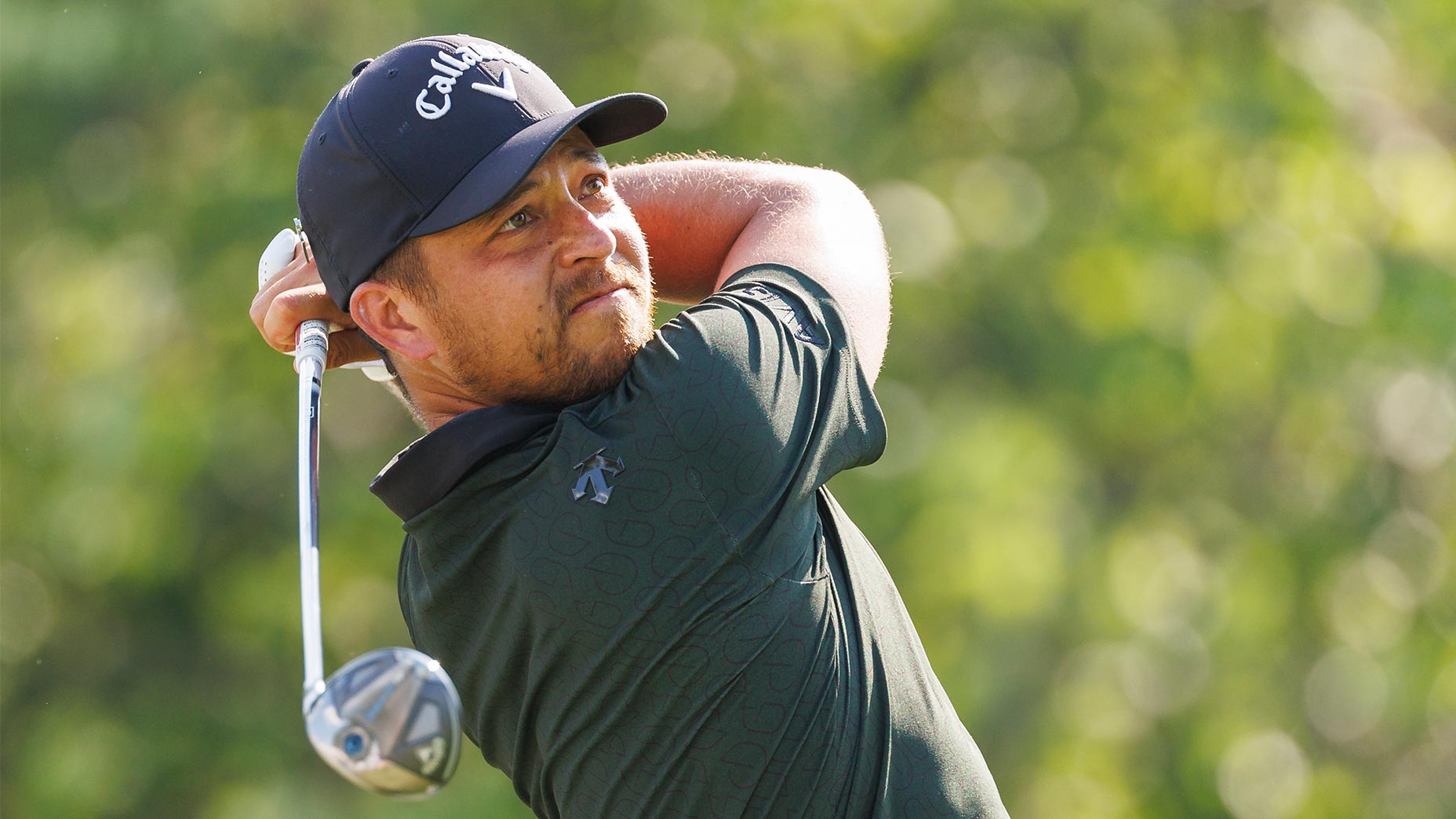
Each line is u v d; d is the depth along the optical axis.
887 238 30.36
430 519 8.25
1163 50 31.95
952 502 29.34
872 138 30.92
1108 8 31.48
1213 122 31.48
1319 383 32.62
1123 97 31.77
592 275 8.23
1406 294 32.78
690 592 7.88
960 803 8.35
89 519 29.22
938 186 31.02
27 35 28.45
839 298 8.79
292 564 30.05
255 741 30.47
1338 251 32.38
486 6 29.61
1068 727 31.33
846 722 8.09
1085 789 31.42
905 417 30.14
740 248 9.42
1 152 29.58
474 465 8.09
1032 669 31.50
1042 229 31.25
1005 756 31.22
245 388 29.77
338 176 8.23
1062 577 30.39
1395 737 35.53
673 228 9.91
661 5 29.95
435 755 6.74
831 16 30.30
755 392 7.99
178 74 28.94
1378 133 34.34
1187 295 31.30
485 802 27.77
